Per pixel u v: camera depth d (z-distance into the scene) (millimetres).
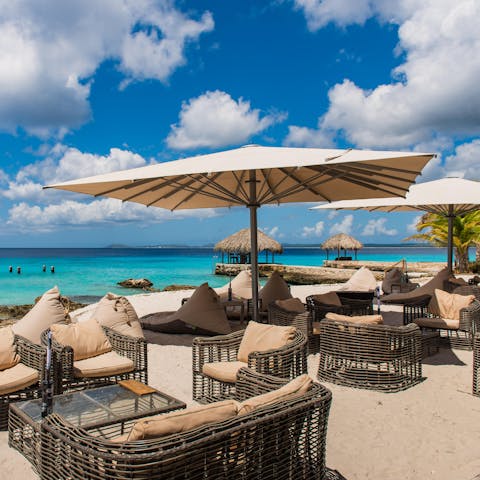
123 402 3861
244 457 2561
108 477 2256
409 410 4691
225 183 9234
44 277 32656
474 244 25828
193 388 5027
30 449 3611
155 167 6699
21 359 4781
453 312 7539
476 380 5102
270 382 3639
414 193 9500
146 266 47469
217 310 8125
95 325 5535
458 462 3643
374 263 29984
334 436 4098
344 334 5504
